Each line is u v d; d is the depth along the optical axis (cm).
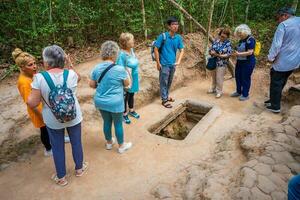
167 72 549
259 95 630
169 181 373
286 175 325
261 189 306
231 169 358
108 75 378
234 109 575
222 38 589
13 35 706
